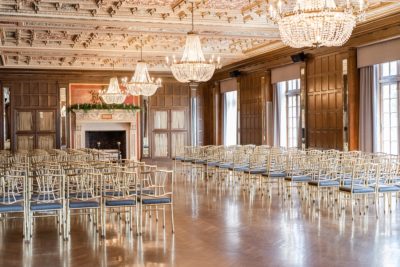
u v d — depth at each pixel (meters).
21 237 7.92
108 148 24.16
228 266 6.16
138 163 9.77
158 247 7.14
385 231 8.02
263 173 11.97
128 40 16.55
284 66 18.19
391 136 13.80
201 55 11.24
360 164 9.29
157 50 18.42
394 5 11.84
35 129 22.73
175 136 24.67
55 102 22.94
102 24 12.90
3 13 11.88
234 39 16.25
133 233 8.11
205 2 11.55
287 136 18.86
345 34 8.31
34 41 16.59
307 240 7.45
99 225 8.81
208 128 24.89
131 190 8.37
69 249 7.08
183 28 13.77
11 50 17.47
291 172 11.09
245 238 7.64
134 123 23.61
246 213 9.80
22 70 22.39
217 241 7.46
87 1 11.53
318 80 16.12
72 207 7.76
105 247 7.17
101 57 19.73
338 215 9.46
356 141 14.48
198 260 6.44
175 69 11.17
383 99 14.05
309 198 11.02
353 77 14.42
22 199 8.08
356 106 14.47
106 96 19.38
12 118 22.47
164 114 24.53
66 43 17.08
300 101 16.98
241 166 13.67
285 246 7.10
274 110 18.97
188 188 13.80
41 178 9.07
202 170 16.61
